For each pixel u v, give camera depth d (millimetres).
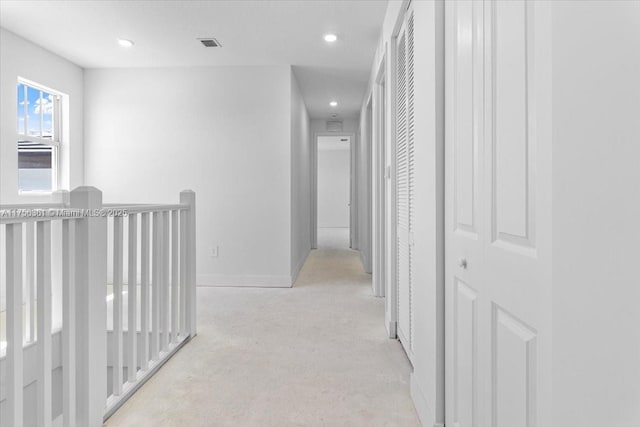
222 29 3482
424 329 1703
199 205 4512
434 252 1540
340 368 2250
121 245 1899
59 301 2547
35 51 3812
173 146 4508
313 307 3561
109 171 4531
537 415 820
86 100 4523
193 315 2760
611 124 572
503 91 987
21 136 3822
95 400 1636
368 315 3309
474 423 1205
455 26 1381
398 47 2812
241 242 4492
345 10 3127
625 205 547
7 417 1307
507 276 967
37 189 4059
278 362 2332
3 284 3365
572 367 671
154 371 2170
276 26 3422
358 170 7492
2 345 2340
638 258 525
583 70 636
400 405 1843
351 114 6949
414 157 1973
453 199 1413
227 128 4480
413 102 2125
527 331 875
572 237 671
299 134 5367
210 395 1935
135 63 4359
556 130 719
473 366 1214
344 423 1688
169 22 3355
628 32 536
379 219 3990
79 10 3135
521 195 889
